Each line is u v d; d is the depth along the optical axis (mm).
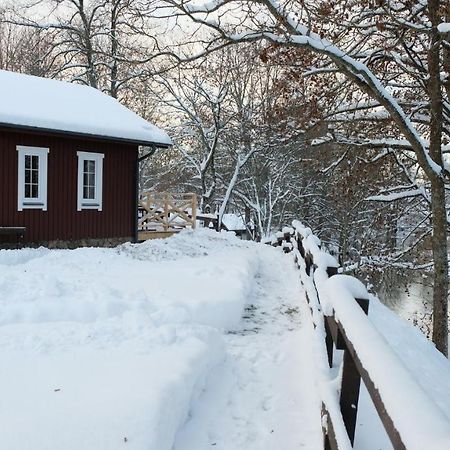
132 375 3963
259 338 6074
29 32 34875
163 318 5746
